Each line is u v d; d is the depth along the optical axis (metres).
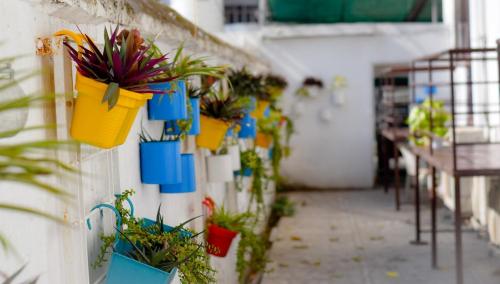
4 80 1.89
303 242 7.61
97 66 2.16
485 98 8.92
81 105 2.21
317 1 10.43
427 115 8.76
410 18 12.64
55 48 2.24
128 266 2.42
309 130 11.77
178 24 4.07
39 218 2.09
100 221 2.80
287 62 11.70
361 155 11.73
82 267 2.39
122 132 2.33
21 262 1.93
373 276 6.04
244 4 14.20
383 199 10.47
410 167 9.73
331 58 11.66
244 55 7.81
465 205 7.14
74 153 2.36
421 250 6.97
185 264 2.83
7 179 1.28
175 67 3.17
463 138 7.67
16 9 1.98
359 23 11.55
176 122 3.80
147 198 3.43
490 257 6.34
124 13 2.96
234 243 4.98
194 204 4.58
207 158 4.98
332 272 6.23
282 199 9.98
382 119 11.62
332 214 9.36
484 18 9.02
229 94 4.60
